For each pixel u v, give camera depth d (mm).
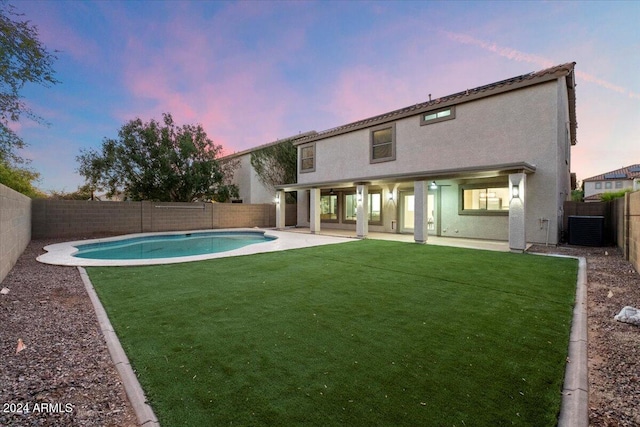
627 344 3609
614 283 6242
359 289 6016
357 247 11508
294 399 2605
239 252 10492
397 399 2596
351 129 17875
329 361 3250
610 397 2631
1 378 2926
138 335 3936
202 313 4738
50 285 6449
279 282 6586
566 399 2602
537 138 11430
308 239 14312
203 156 22234
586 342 3656
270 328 4145
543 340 3723
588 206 12031
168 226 18781
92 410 2482
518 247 10078
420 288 6051
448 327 4141
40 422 2318
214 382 2865
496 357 3314
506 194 12695
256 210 22578
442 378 2914
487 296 5504
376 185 17656
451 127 13781
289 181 23734
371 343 3672
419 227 12500
